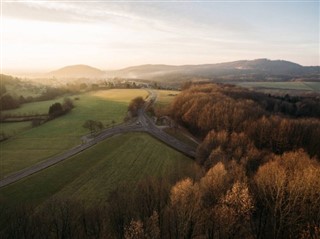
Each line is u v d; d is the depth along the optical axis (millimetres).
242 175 72625
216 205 59000
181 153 123875
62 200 81625
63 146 142500
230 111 142375
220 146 98562
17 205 85312
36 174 110188
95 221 67688
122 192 84750
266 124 118000
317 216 55344
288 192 59906
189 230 57719
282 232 58844
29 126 177375
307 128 113875
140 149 130000
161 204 69375
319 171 62875
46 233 64062
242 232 59688
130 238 54531
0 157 130875
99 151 130500
